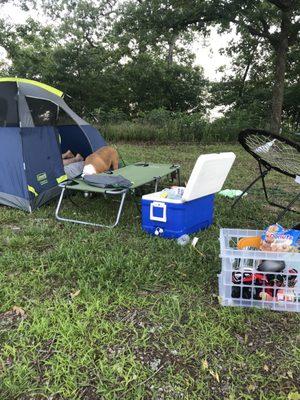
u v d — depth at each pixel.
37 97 4.95
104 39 24.53
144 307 2.59
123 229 3.97
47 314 2.46
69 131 6.11
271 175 7.36
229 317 2.47
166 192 3.93
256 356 2.15
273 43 16.47
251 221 4.43
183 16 15.90
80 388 1.92
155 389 1.92
